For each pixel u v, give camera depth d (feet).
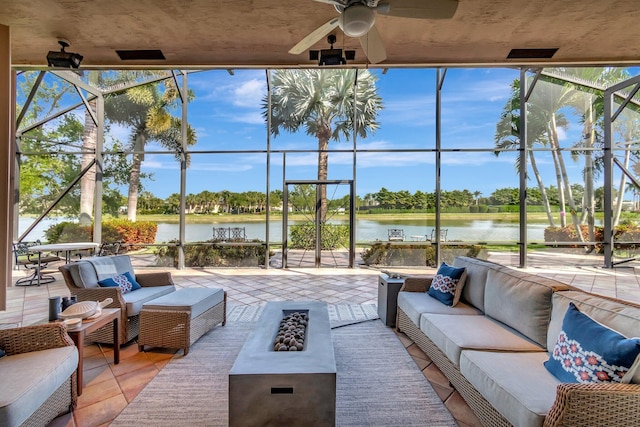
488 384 5.49
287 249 23.25
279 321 8.09
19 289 16.44
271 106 23.07
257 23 10.38
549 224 23.30
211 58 12.96
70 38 11.33
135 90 23.04
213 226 23.06
